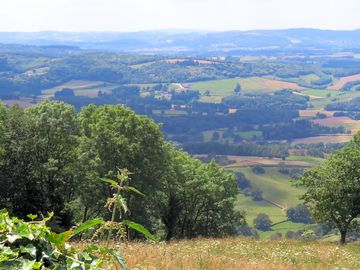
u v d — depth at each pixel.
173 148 54.53
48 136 43.84
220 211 57.72
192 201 56.62
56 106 45.72
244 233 130.50
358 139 49.03
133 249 14.88
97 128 41.34
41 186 44.19
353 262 19.83
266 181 196.62
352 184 38.41
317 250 23.89
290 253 21.34
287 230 145.25
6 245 3.75
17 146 41.53
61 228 41.28
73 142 44.66
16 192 42.78
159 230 58.59
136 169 40.47
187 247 20.84
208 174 58.88
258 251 21.78
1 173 42.06
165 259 13.42
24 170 42.84
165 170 45.28
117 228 3.65
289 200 177.12
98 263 3.87
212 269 13.23
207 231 58.53
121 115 44.41
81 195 42.84
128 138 42.00
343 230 40.00
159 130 44.69
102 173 39.97
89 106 48.22
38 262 3.58
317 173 41.00
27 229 3.80
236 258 17.78
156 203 49.06
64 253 3.91
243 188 189.38
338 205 38.94
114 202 3.58
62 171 43.62
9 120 43.72
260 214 152.62
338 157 41.00
